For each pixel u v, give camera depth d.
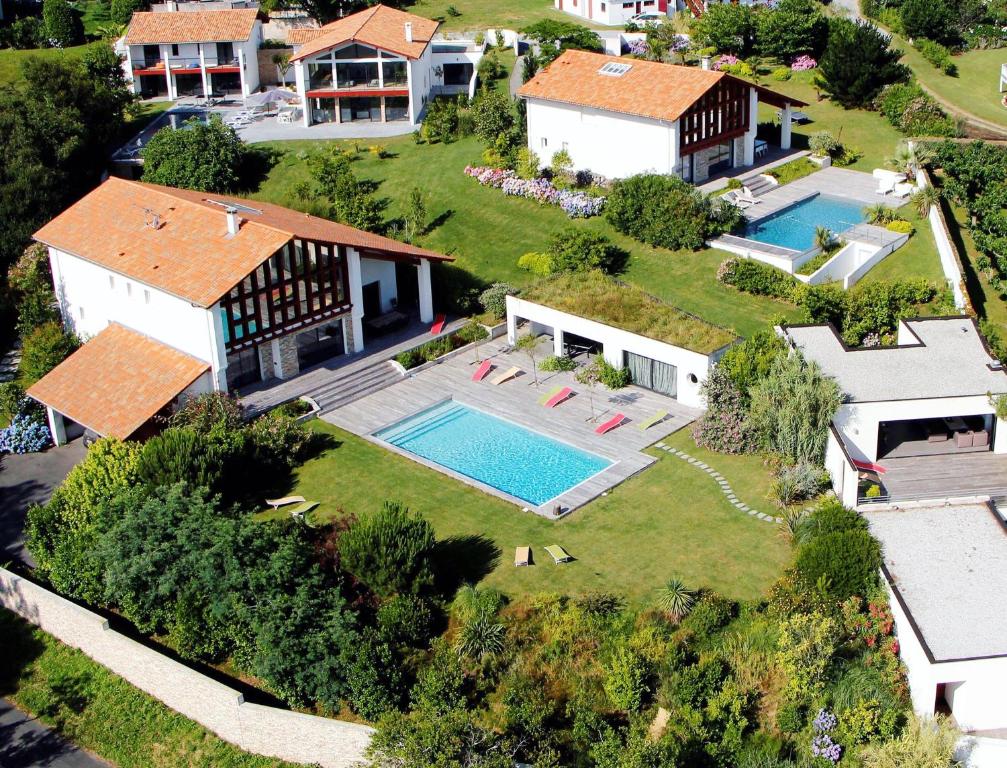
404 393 59.81
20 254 75.50
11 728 44.00
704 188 74.25
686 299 63.94
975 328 55.28
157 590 44.75
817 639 39.91
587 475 52.28
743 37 99.19
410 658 41.62
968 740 38.22
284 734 41.12
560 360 61.69
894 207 72.00
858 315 60.59
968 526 45.75
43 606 47.62
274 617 41.94
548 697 40.00
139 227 62.62
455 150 83.38
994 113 91.94
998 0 118.75
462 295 66.44
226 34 98.38
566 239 67.81
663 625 41.97
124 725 43.69
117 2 118.88
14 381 63.31
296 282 59.06
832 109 88.81
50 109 81.81
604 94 74.25
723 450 52.94
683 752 37.28
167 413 55.81
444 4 117.44
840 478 48.50
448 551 47.28
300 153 84.75
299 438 54.34
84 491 49.06
